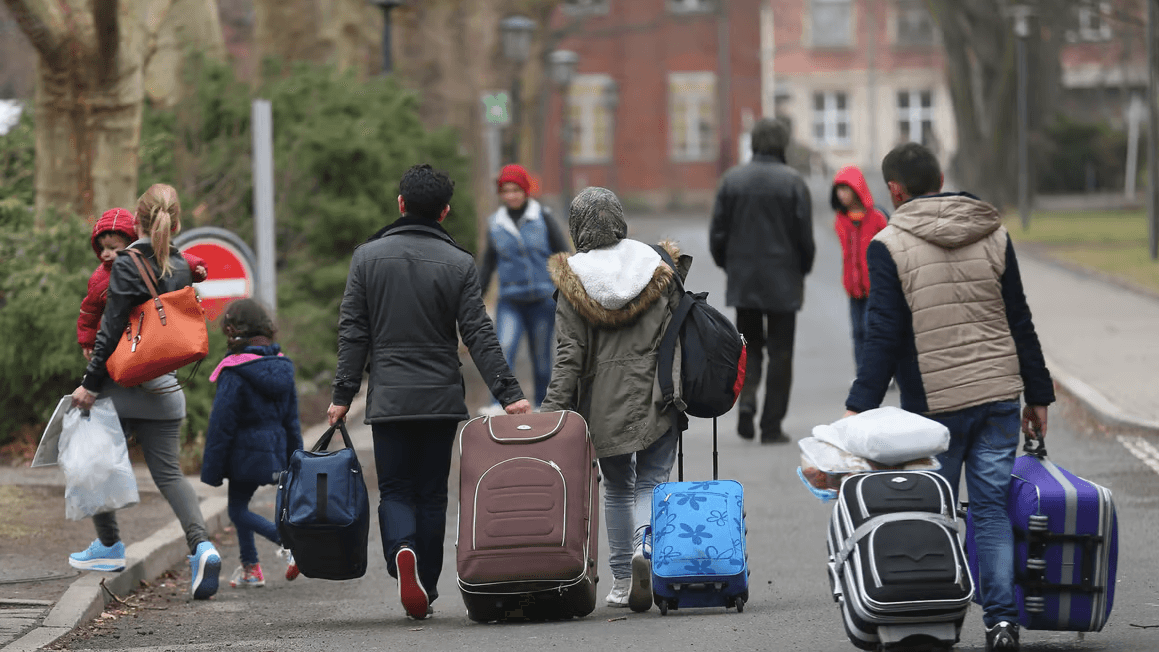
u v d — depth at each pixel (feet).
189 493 83.82
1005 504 61.31
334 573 75.36
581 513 69.56
